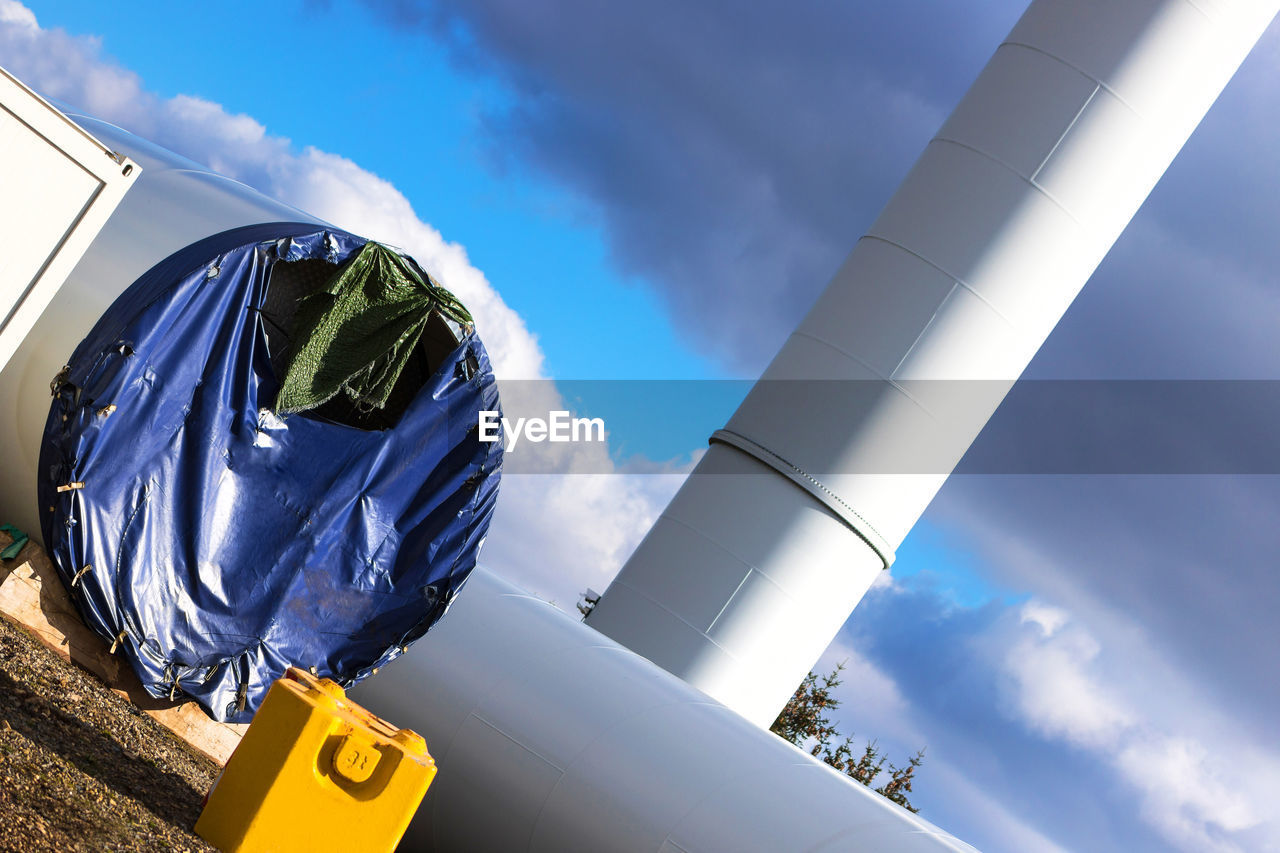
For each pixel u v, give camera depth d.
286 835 7.12
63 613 9.09
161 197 9.84
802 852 8.94
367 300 9.68
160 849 6.45
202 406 9.05
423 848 10.79
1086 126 16.34
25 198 7.41
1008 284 16.28
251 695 9.55
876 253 16.75
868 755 23.78
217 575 9.35
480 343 10.30
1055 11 16.92
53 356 8.82
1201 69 16.55
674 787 9.60
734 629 15.73
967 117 16.97
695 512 16.34
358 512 10.09
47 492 8.51
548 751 10.07
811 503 16.06
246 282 9.13
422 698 10.71
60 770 6.86
